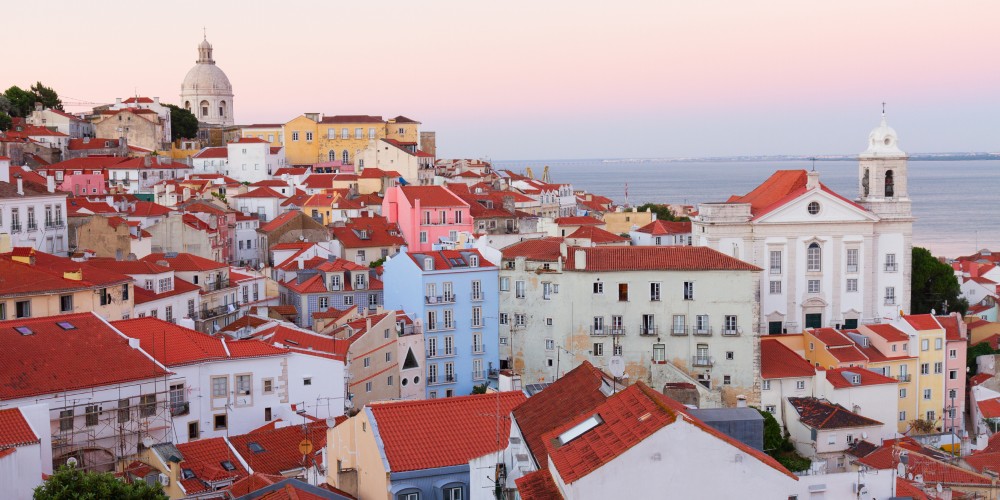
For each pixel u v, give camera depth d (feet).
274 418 364.79
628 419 168.96
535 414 211.41
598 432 170.91
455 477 216.13
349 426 233.96
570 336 511.81
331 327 505.66
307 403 373.61
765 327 614.75
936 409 541.34
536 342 522.47
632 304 508.12
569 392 213.05
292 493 203.51
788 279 614.75
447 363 520.42
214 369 351.87
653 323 507.71
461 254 535.60
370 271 612.29
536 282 520.01
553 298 515.50
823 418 469.98
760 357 502.79
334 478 240.12
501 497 196.95
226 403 353.72
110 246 555.69
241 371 357.41
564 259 515.91
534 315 521.65
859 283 619.67
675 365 506.07
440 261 526.57
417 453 218.18
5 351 305.53
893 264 625.82
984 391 544.21
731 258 512.63
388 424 224.12
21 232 512.63
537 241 555.28
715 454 158.20
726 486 158.40
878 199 627.46
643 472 157.28
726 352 504.43
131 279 441.27
